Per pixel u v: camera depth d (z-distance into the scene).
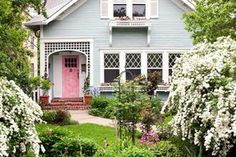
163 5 22.86
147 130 11.05
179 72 9.41
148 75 19.67
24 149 7.54
